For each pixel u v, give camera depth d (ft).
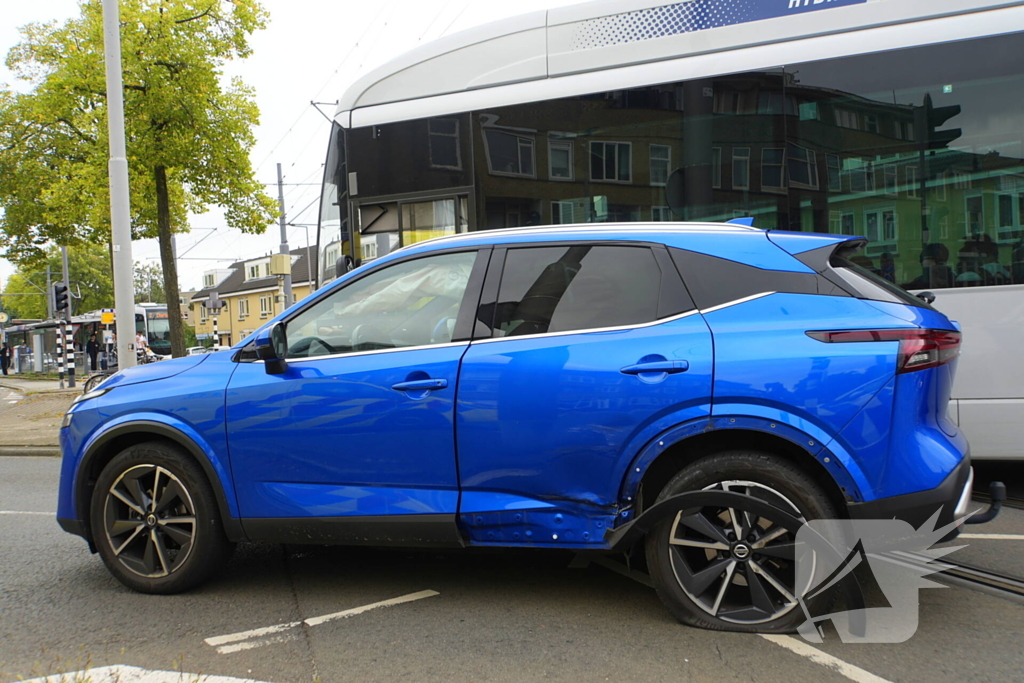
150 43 58.85
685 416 10.85
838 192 20.29
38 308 287.69
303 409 12.64
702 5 21.99
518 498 11.76
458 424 11.88
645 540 11.45
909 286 19.67
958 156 19.30
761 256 11.39
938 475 10.29
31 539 18.25
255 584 14.07
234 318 247.09
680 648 10.62
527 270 12.32
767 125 20.97
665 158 21.98
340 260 26.45
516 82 24.00
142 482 13.74
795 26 20.99
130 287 39.04
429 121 25.11
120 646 11.43
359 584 13.89
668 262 11.67
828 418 10.37
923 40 19.71
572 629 11.48
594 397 11.25
